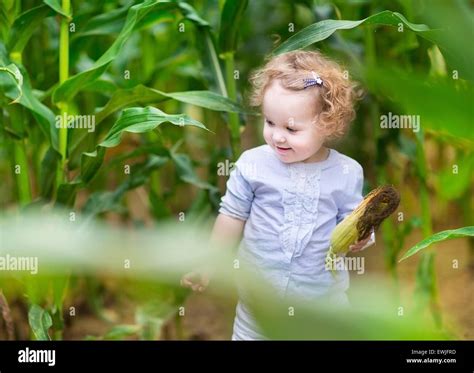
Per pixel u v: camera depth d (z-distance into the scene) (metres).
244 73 2.71
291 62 1.40
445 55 1.23
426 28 1.38
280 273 1.49
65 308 2.46
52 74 2.05
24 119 1.81
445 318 2.09
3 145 2.02
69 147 1.76
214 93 1.72
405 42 2.13
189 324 2.48
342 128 1.45
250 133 3.08
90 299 2.37
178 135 2.85
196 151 3.28
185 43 2.40
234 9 1.74
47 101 2.01
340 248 1.31
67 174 1.76
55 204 1.69
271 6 2.68
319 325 0.24
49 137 1.72
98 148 1.56
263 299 0.24
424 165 2.17
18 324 2.25
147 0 1.63
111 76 2.43
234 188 1.53
